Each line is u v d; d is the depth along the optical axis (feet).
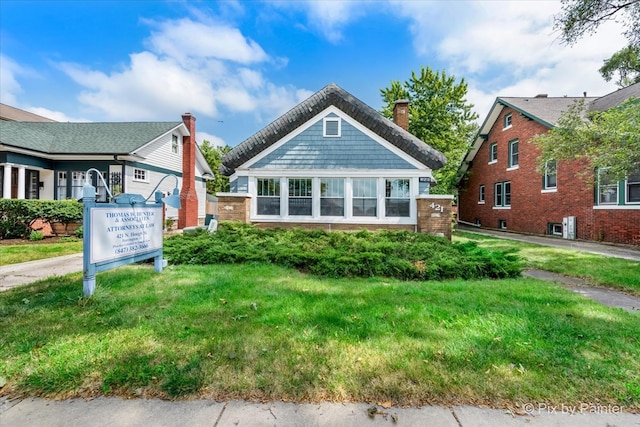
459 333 9.66
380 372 7.46
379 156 34.35
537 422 6.09
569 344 8.99
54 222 37.09
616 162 25.18
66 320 10.58
